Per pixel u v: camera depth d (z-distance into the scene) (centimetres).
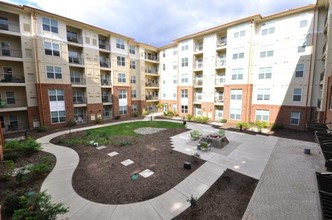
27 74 1970
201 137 1686
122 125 2406
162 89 3709
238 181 887
